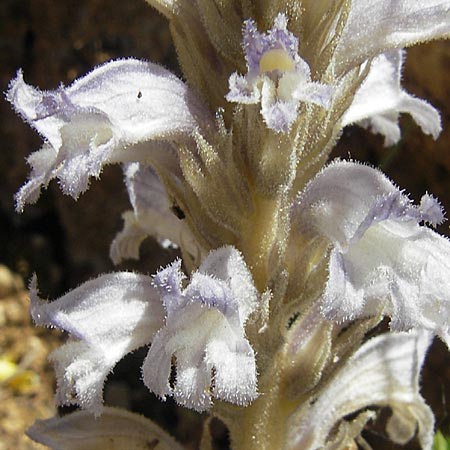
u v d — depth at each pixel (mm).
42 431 73
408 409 79
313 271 62
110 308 64
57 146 60
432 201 55
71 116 57
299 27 59
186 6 62
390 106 73
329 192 60
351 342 66
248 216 62
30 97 61
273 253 62
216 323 57
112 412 73
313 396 66
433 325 57
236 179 60
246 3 59
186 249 70
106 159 65
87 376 63
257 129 59
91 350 63
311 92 54
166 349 57
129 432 73
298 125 58
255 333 61
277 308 62
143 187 78
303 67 54
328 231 59
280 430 67
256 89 54
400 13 62
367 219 54
